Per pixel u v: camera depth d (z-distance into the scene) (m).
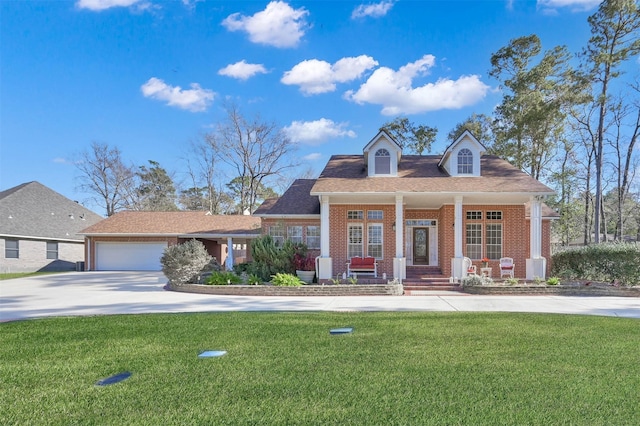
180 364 5.75
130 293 15.69
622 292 14.43
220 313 10.26
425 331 7.79
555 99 27.17
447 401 4.31
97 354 6.35
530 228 18.14
